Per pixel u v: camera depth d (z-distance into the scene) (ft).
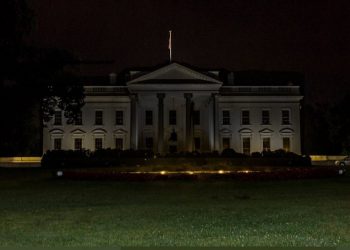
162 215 58.18
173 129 249.96
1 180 121.19
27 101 130.93
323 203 70.28
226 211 61.57
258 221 53.47
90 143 253.03
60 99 142.92
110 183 106.22
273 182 107.34
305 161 190.70
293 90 257.34
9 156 251.80
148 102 253.44
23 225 51.80
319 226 50.24
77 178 115.34
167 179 110.22
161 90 235.81
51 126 252.83
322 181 109.70
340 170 121.29
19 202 74.02
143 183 105.81
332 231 47.44
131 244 41.88
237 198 77.41
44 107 144.97
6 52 120.78
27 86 127.75
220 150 254.68
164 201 73.92
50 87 136.67
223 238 44.24
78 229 49.03
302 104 281.74
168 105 254.68
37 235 46.03
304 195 82.02
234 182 106.83
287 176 113.19
